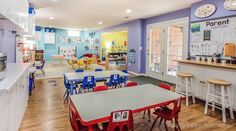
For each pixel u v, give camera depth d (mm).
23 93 3148
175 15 5973
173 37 6176
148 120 3197
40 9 5773
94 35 13156
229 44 3820
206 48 4492
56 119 3150
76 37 13586
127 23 8570
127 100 2271
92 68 9461
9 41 4168
